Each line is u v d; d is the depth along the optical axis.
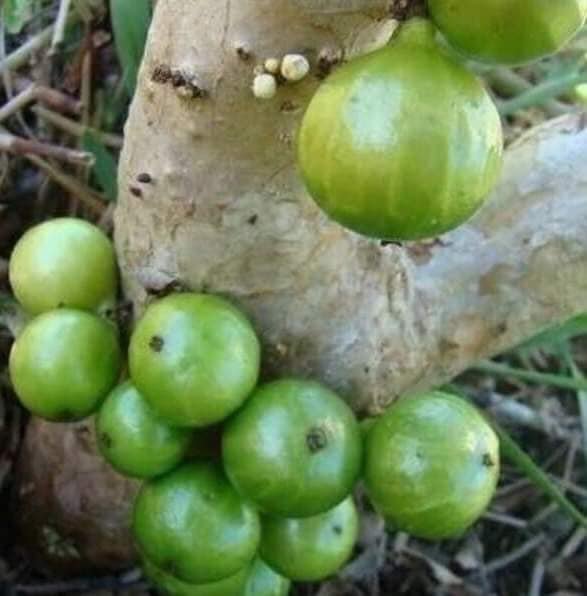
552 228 0.35
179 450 0.32
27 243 0.33
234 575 0.34
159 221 0.32
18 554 0.43
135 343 0.31
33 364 0.32
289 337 0.33
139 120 0.31
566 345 0.46
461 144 0.26
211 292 0.33
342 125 0.26
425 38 0.26
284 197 0.31
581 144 0.34
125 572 0.43
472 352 0.36
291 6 0.28
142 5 0.40
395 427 0.31
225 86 0.29
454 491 0.31
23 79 0.44
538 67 0.47
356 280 0.33
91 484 0.39
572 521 0.47
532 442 0.48
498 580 0.46
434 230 0.26
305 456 0.31
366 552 0.45
